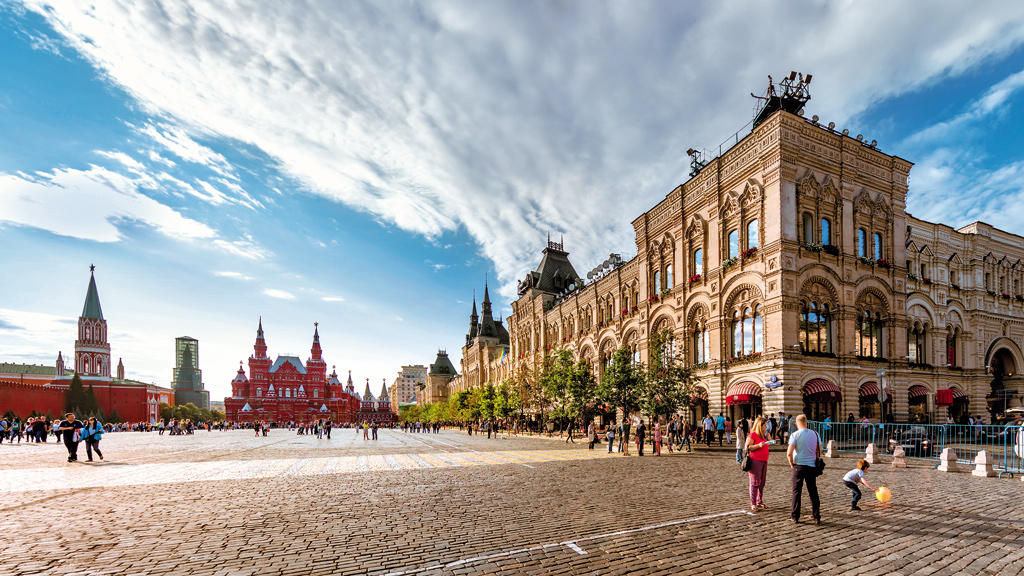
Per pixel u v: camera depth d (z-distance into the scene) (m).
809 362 29.25
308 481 15.70
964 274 40.22
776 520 9.87
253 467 20.20
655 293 42.25
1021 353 41.12
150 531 9.08
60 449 33.03
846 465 19.14
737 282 32.56
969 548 8.02
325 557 7.55
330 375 179.75
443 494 13.06
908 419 32.84
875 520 9.84
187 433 78.12
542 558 7.51
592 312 54.28
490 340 102.31
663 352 32.91
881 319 33.25
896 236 34.44
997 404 39.50
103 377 140.50
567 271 77.06
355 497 12.62
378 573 6.86
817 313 30.72
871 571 7.00
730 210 34.00
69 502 11.95
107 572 6.84
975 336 39.09
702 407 35.53
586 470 18.55
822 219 31.59
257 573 6.85
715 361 33.97
